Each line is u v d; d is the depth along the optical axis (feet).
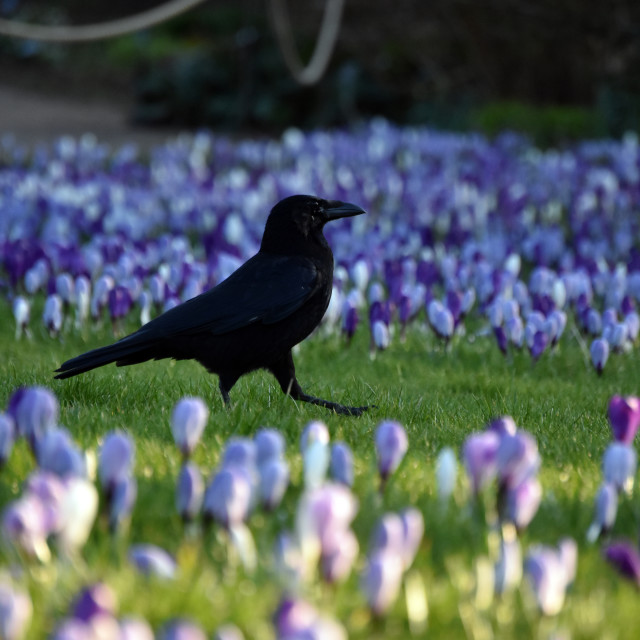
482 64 130.21
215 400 29.12
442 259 52.42
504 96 130.31
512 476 15.75
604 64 123.85
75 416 25.20
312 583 14.30
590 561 16.22
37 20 170.40
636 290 44.52
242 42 136.26
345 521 13.33
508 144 98.32
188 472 15.15
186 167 88.79
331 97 134.92
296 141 90.48
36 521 13.12
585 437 26.55
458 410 29.73
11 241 49.32
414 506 18.53
